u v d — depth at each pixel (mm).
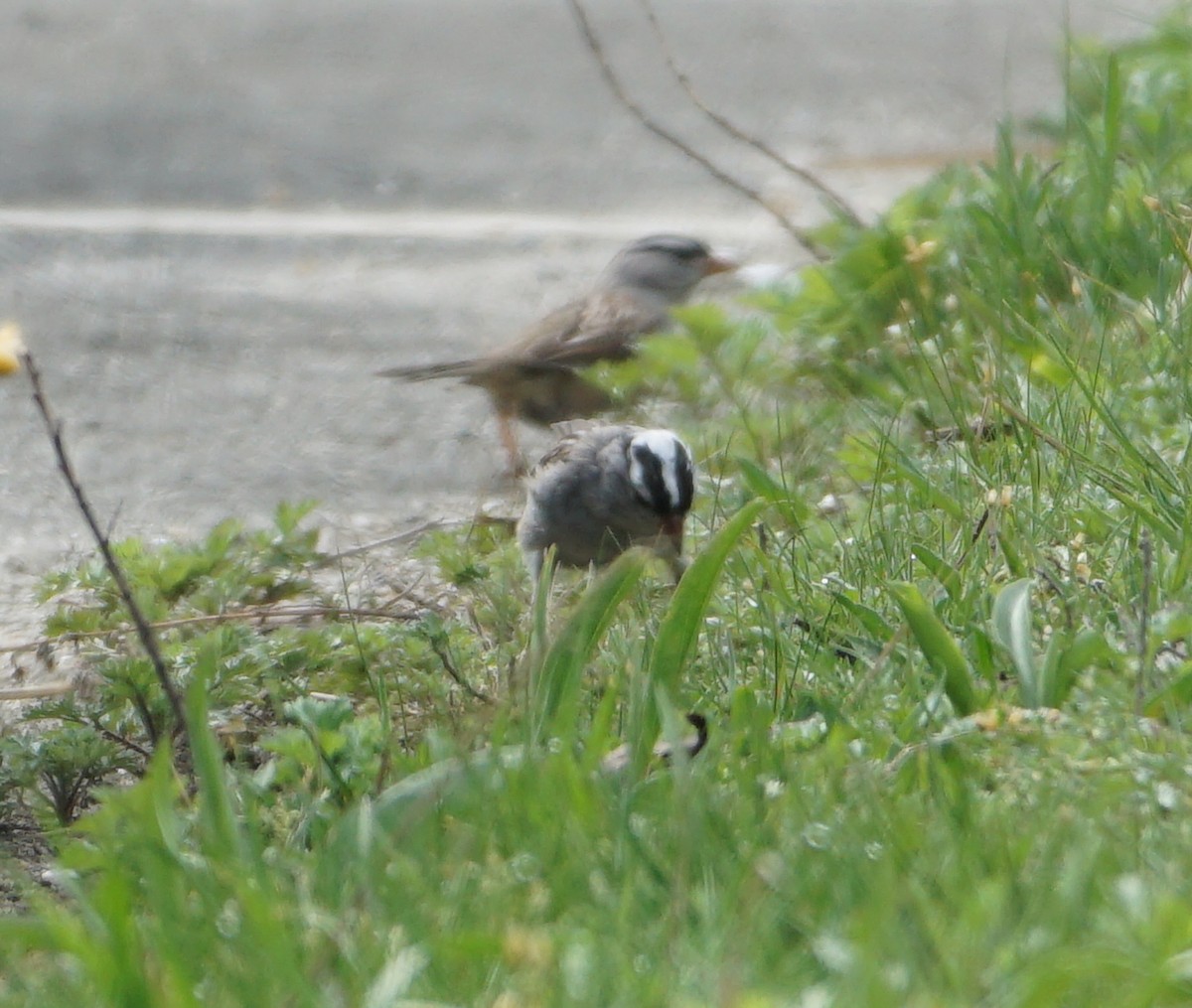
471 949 4629
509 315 15547
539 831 5371
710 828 5234
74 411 13359
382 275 16797
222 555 9023
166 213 19125
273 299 16109
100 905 4809
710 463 10203
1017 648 6535
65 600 9328
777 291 11727
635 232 17953
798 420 10219
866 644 7074
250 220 18750
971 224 11672
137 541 9180
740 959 4445
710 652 7312
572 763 5578
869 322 10922
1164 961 4207
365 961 4672
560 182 20047
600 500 9617
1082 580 7281
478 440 12805
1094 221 11219
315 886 5219
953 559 7781
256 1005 4504
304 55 26328
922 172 19750
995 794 5523
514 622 8359
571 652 6363
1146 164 12258
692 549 9703
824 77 24391
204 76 25109
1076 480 8219
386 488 11859
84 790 7254
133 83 24672
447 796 5637
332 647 7891
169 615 8711
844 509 8914
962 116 22312
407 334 15148
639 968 4586
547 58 26078
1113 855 4934
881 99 23188
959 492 8359
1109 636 6863
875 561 7895
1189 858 4895
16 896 6441
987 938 4520
